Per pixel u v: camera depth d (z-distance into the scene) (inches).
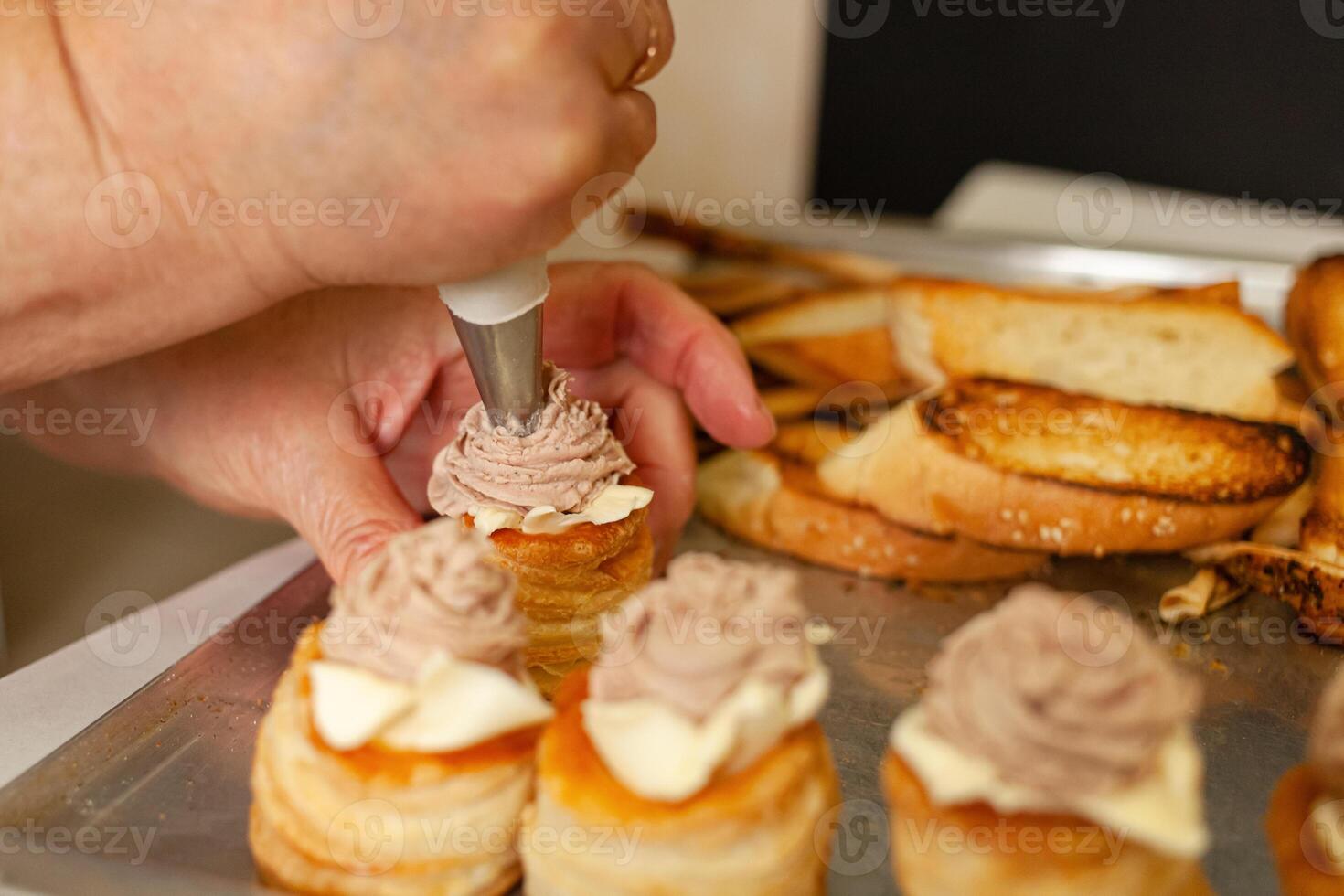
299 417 18.3
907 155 35.4
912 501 20.5
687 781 14.0
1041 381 21.1
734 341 19.9
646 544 18.1
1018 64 33.3
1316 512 19.2
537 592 17.2
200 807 15.5
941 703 13.9
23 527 22.6
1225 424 20.1
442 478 18.1
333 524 17.5
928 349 22.0
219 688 17.0
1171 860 13.8
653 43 15.5
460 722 14.6
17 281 15.1
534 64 14.2
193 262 15.3
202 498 19.5
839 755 16.3
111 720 16.4
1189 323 21.0
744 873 14.0
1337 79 30.4
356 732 14.5
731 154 32.4
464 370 19.7
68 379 18.9
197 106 14.6
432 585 14.8
